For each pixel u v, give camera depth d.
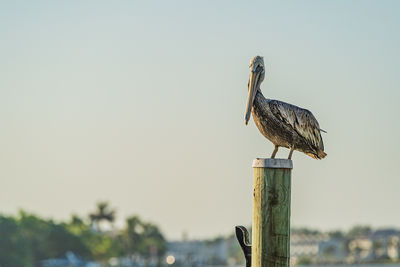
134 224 154.50
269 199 7.55
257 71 8.60
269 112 8.55
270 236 7.52
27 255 92.19
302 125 8.57
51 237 105.38
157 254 157.38
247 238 8.41
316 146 8.70
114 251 136.75
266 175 7.57
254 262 7.61
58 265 107.50
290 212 7.59
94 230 152.38
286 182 7.57
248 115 8.46
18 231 92.19
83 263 114.19
